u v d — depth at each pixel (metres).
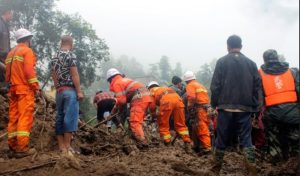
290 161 6.83
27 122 6.68
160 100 10.00
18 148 6.58
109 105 10.70
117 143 8.70
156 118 10.49
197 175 6.64
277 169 6.93
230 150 9.76
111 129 10.41
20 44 6.95
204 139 9.73
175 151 9.13
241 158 8.81
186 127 9.92
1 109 8.27
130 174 6.04
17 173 5.78
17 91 6.67
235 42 6.64
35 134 7.57
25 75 6.71
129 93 9.31
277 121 6.96
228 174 7.08
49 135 7.64
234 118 6.49
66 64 6.81
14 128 6.80
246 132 6.44
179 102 9.89
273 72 7.00
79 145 7.89
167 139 9.95
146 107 9.30
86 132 8.65
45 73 35.22
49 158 6.36
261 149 8.52
